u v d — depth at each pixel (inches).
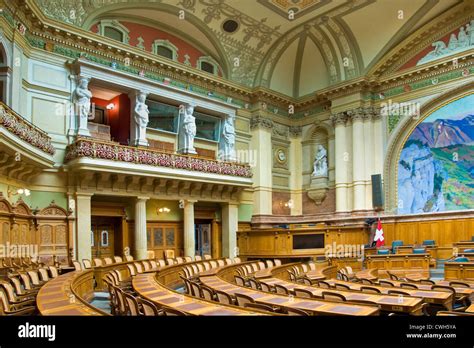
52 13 635.5
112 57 710.5
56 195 624.4
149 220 765.9
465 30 759.7
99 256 720.3
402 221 798.5
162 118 789.9
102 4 692.7
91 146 619.8
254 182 909.2
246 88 906.1
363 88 863.7
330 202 919.0
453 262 484.7
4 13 525.3
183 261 648.4
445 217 749.9
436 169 784.9
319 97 927.0
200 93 837.2
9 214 501.7
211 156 864.3
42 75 625.6
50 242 602.9
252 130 924.6
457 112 767.7
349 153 880.3
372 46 858.1
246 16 819.4
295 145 985.5
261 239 814.5
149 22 782.5
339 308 229.8
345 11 810.2
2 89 541.6
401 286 349.1
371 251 717.3
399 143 841.5
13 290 318.3
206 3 771.4
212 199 823.1
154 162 694.5
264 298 267.7
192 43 853.2
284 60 953.5
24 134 502.9
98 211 693.9
